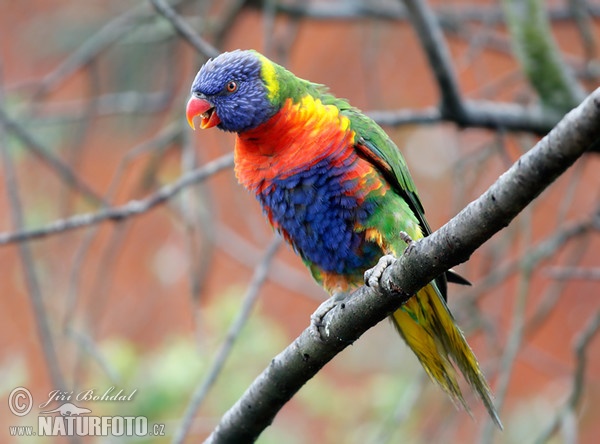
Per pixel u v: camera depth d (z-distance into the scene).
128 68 14.94
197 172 8.66
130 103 11.86
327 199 7.47
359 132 7.47
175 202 10.80
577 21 10.57
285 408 15.44
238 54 7.79
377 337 15.62
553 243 9.43
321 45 18.92
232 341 7.98
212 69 7.76
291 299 17.86
